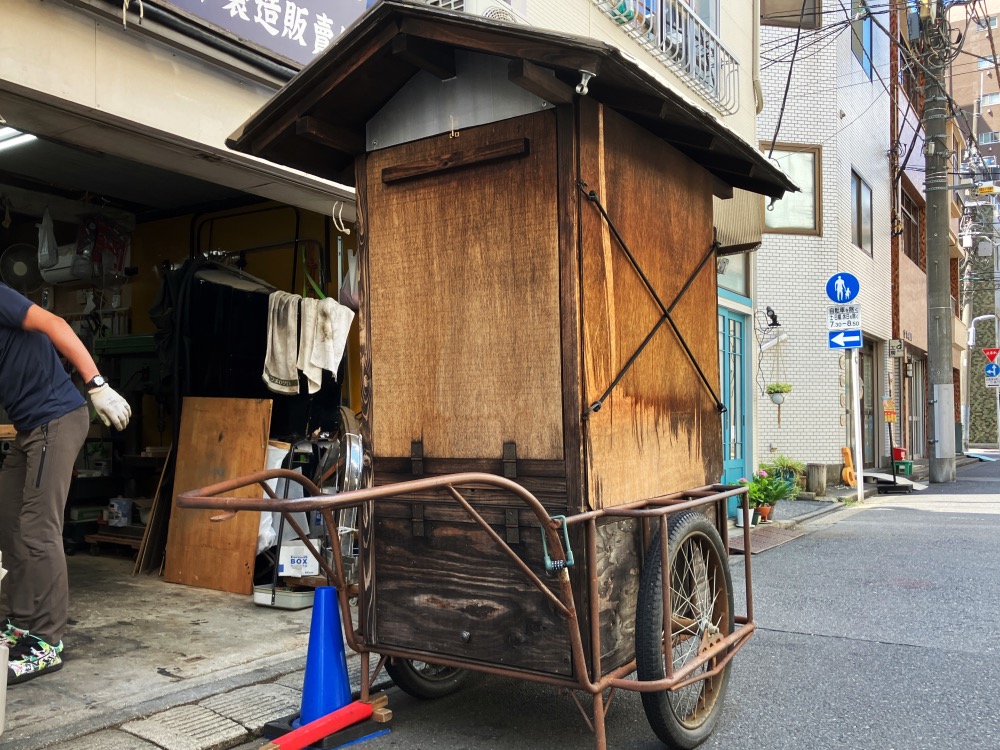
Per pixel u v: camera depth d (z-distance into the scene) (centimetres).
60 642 365
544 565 269
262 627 435
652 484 320
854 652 416
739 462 914
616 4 730
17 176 621
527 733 315
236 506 229
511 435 287
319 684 302
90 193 670
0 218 679
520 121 288
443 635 296
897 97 1762
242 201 680
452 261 303
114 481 652
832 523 889
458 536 294
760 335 1289
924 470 1680
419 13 267
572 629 263
